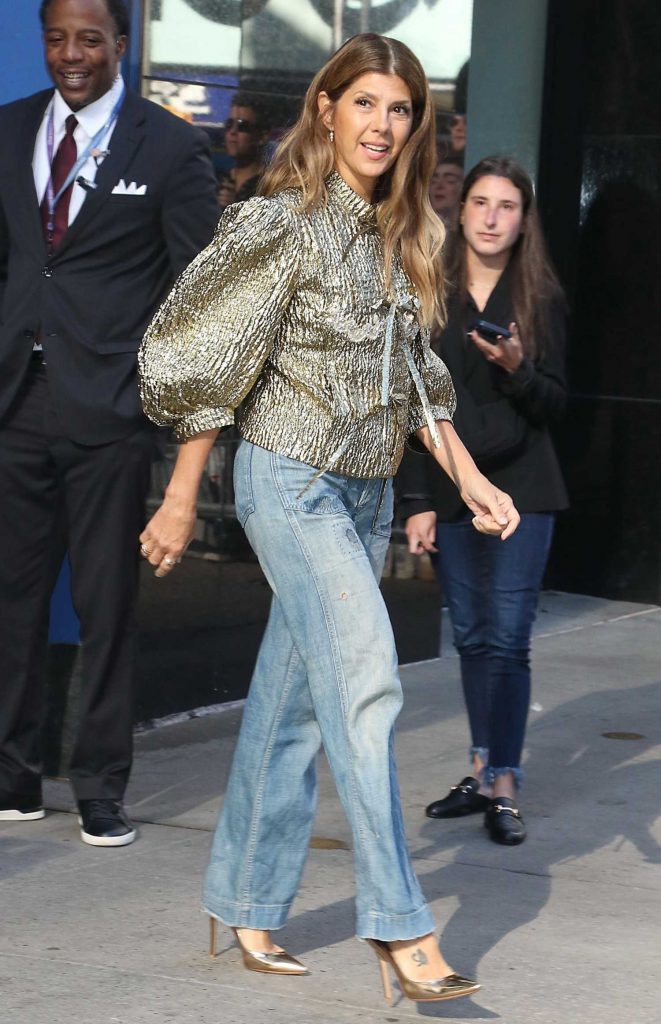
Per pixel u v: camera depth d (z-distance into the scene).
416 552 4.68
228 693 5.93
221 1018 3.31
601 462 8.38
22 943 3.68
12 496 4.52
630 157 8.09
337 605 3.19
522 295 4.54
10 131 4.46
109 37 4.32
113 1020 3.28
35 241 4.39
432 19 6.48
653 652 7.30
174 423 3.29
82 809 4.48
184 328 3.22
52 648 5.05
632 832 4.71
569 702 6.31
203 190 4.42
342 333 3.20
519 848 4.54
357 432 3.24
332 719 3.21
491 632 4.66
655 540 8.30
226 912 3.52
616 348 8.27
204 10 5.43
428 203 3.36
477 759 4.84
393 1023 3.32
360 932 3.17
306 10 5.84
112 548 4.43
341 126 3.20
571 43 8.11
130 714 4.49
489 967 3.64
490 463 4.57
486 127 8.02
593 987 3.54
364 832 3.17
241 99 5.60
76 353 4.38
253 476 3.26
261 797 3.46
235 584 5.88
